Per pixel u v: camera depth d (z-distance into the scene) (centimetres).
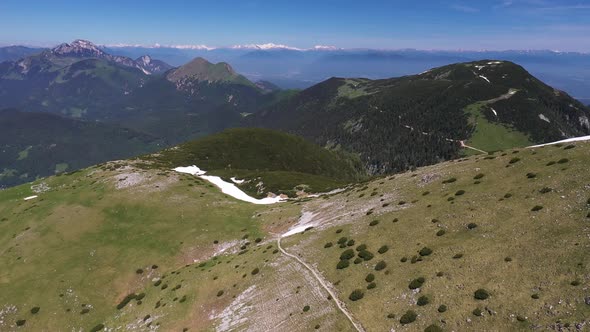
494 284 3338
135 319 5778
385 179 7856
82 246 7850
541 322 2786
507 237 3906
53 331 6025
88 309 6362
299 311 4156
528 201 4381
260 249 6350
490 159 6131
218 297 5353
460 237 4281
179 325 5125
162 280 6656
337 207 7181
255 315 4462
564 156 5116
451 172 6184
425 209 5281
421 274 3903
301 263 5212
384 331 3375
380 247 4784
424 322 3278
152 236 8075
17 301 6481
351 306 3878
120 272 7112
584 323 2578
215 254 7238
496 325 2950
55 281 6862
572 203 3972
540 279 3169
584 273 2992
